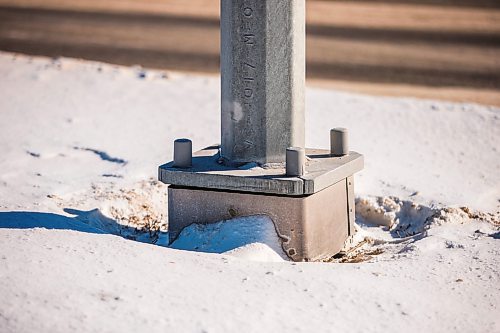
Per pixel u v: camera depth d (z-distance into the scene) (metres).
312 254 7.64
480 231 8.20
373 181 9.62
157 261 6.95
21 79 14.46
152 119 12.09
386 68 21.14
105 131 11.52
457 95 17.59
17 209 8.23
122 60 21.03
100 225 8.38
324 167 7.82
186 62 20.94
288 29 7.68
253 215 7.62
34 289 6.23
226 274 6.75
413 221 8.80
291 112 7.84
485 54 24.03
